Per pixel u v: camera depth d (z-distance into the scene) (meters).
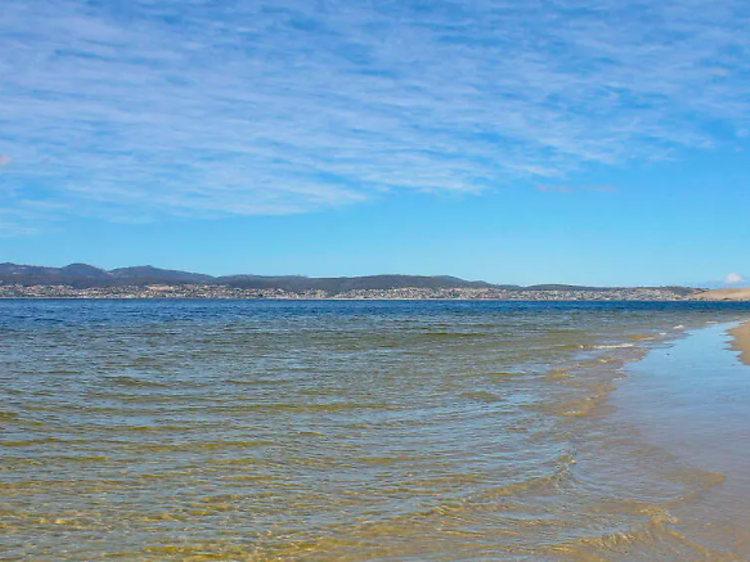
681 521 7.60
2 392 16.78
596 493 8.65
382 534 7.42
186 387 17.69
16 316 79.75
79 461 10.28
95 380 19.02
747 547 6.86
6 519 7.89
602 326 54.44
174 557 6.91
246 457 10.49
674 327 53.19
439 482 9.20
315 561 6.79
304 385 18.06
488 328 49.88
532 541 7.14
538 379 19.41
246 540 7.31
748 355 27.30
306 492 8.82
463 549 6.98
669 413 13.94
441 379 19.31
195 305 171.12
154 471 9.77
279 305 181.38
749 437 11.61
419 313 99.56
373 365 23.03
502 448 11.02
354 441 11.52
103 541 7.30
